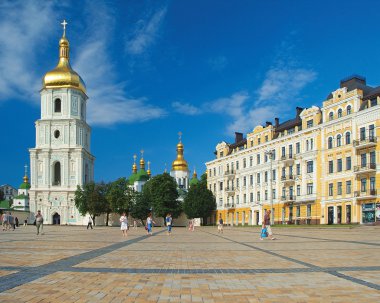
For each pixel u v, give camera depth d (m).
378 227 49.16
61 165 107.94
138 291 9.09
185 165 153.00
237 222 96.56
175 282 10.17
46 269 12.30
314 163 74.12
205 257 15.95
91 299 8.36
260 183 88.94
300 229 52.56
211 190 109.19
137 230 61.28
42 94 111.69
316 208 73.00
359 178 65.00
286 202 80.38
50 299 8.34
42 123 109.44
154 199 103.19
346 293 8.81
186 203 105.81
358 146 64.69
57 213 106.50
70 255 16.58
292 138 80.25
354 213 65.12
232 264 13.58
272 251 18.61
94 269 12.36
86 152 111.50
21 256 16.11
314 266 12.91
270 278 10.70
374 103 64.25
